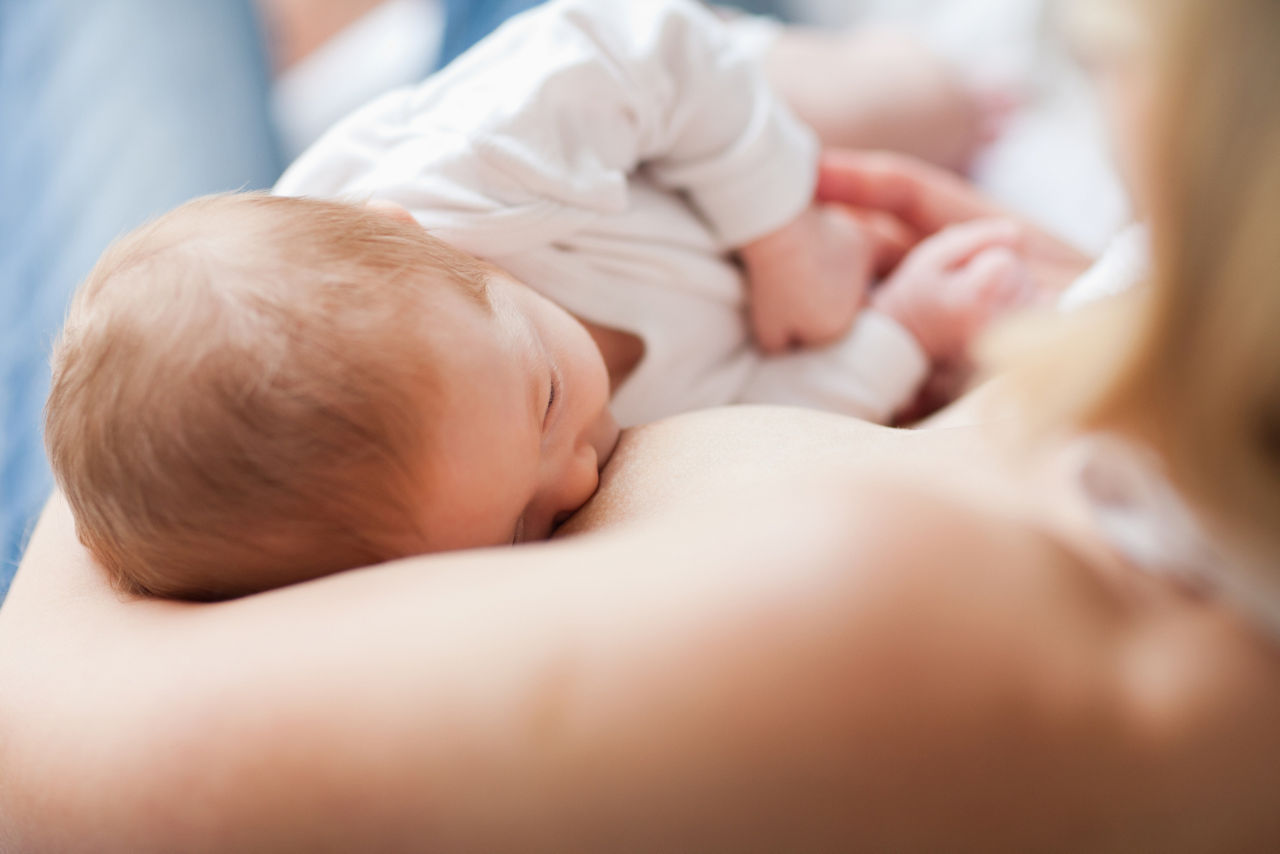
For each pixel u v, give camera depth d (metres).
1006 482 0.46
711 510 0.48
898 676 0.39
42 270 1.24
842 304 1.02
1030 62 1.47
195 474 0.60
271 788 0.44
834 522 0.42
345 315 0.61
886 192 1.18
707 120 0.95
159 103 1.35
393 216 0.72
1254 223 0.35
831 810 0.40
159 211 1.26
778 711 0.39
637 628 0.41
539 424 0.68
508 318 0.68
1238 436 0.38
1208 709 0.40
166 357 0.60
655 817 0.40
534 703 0.41
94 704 0.49
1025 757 0.39
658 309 0.93
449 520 0.63
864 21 1.73
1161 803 0.40
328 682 0.44
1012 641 0.40
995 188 1.45
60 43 1.44
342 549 0.61
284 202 0.67
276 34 1.63
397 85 1.56
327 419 0.59
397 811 0.42
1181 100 0.35
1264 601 0.40
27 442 1.08
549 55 0.86
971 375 1.06
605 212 0.87
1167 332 0.39
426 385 0.61
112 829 0.46
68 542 0.68
